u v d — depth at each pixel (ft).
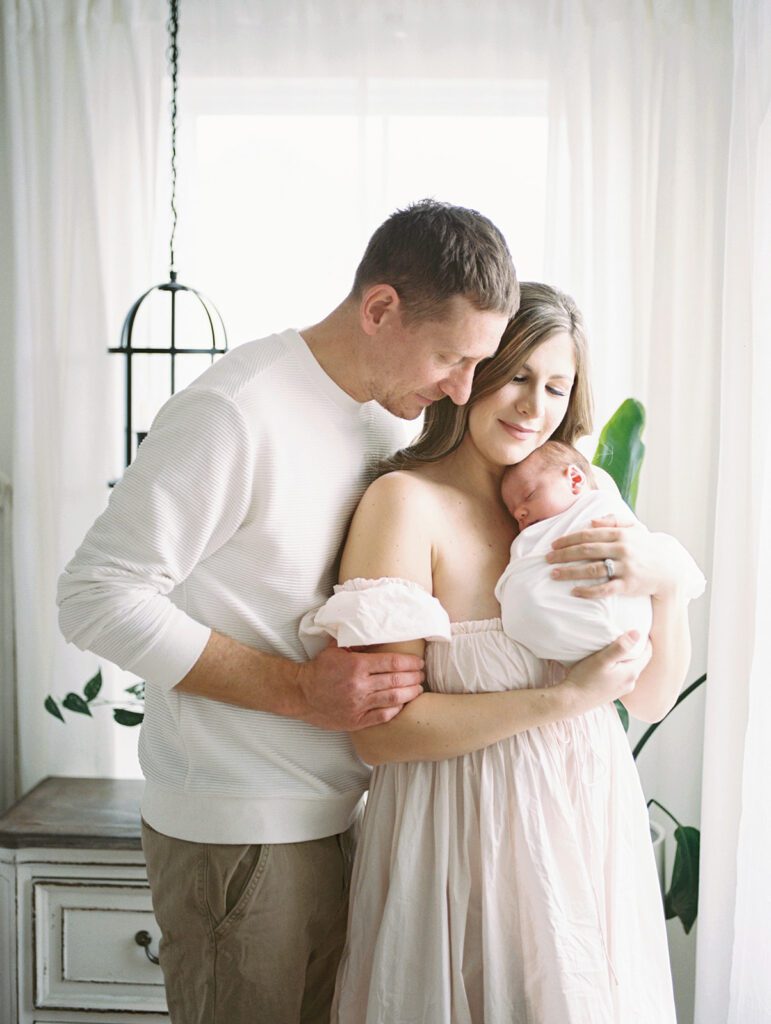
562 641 4.54
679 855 7.16
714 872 6.82
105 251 7.85
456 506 4.94
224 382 4.55
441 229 4.42
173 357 7.21
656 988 4.95
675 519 7.82
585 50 7.66
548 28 7.62
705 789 6.86
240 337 8.02
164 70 7.85
